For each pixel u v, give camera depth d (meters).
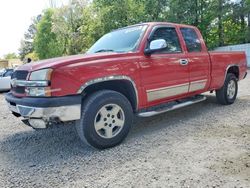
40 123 3.86
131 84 4.48
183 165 3.49
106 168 3.53
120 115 4.34
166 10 29.16
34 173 3.51
